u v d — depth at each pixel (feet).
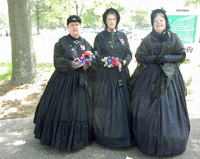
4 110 13.20
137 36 67.21
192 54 23.59
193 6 68.03
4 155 8.90
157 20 8.91
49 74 21.39
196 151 9.14
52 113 8.95
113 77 9.56
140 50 9.45
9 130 10.93
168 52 9.06
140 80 9.28
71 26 9.27
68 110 8.85
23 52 17.46
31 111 13.07
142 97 8.85
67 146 8.79
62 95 8.96
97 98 9.43
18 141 9.98
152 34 9.25
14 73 17.92
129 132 9.25
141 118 8.66
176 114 8.54
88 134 9.29
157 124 8.34
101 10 23.49
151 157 8.73
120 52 10.02
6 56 34.76
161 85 8.53
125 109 9.36
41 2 108.78
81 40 9.68
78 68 9.18
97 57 9.80
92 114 9.39
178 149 8.49
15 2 16.49
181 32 20.70
